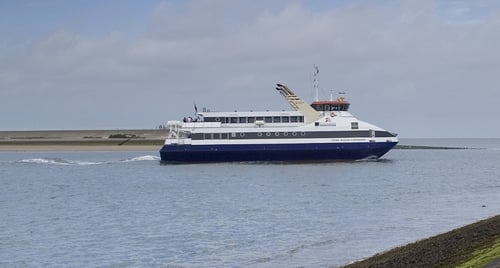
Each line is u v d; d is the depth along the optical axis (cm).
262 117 12619
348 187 9331
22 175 13000
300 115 12556
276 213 6544
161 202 7762
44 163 17175
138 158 18875
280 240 4903
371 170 12112
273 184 9744
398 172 12131
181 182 10350
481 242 3519
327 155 12569
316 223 5788
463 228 4516
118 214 6712
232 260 4203
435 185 9800
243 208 7000
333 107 12669
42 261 4359
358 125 12650
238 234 5238
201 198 8106
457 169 13888
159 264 4162
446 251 3456
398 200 7694
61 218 6488
